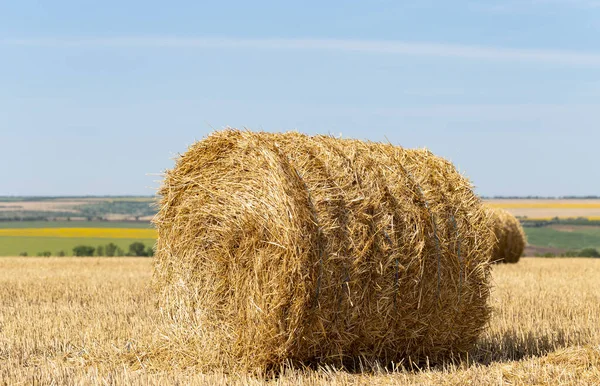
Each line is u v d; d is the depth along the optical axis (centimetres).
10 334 1273
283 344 921
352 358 984
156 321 1305
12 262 3644
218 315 1016
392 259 955
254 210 941
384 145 1074
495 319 1383
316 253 905
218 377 916
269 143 980
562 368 945
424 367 1020
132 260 3878
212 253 1025
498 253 3272
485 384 863
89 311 1561
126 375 900
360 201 948
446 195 1024
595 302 1698
